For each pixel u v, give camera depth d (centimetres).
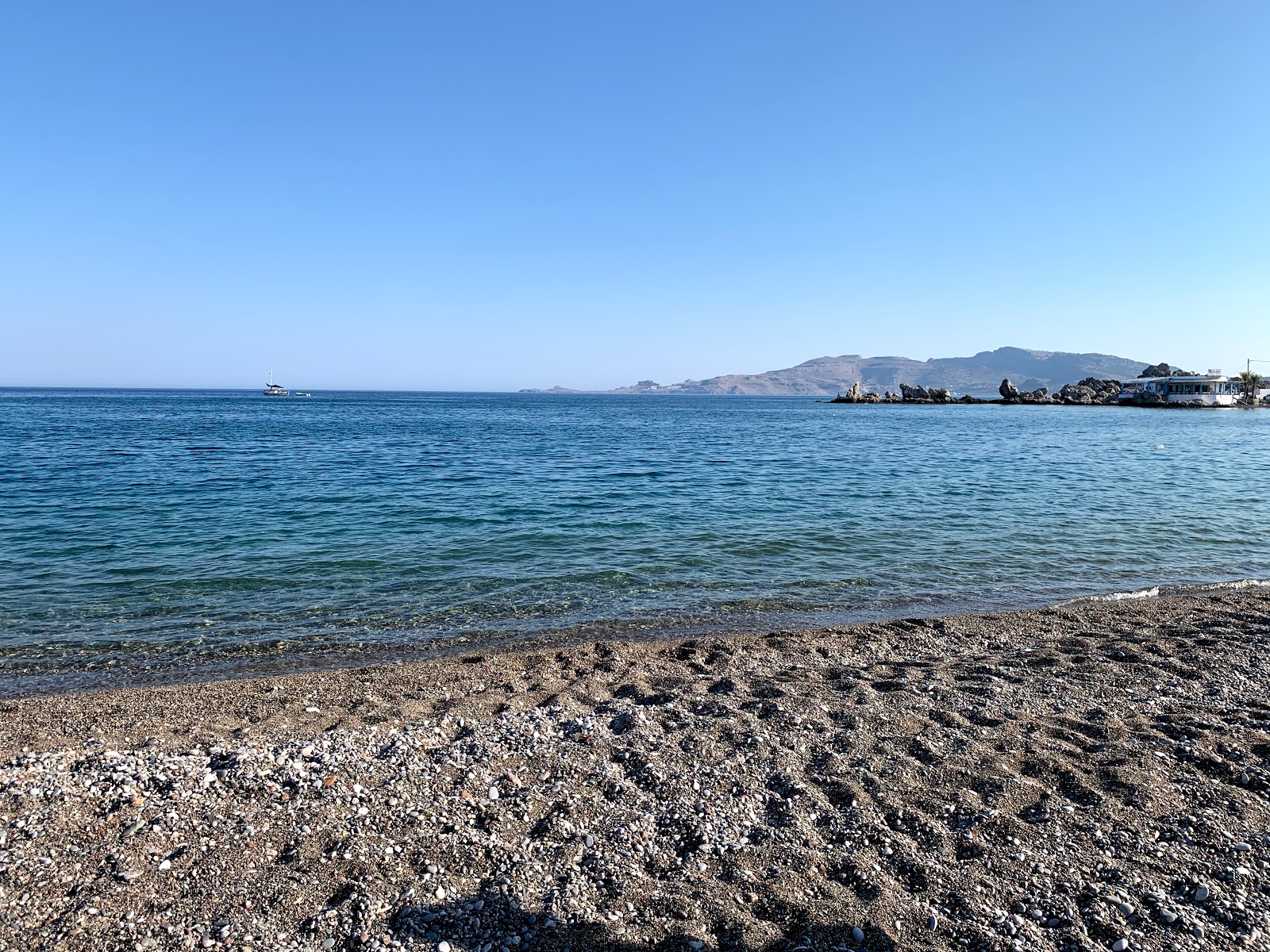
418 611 1149
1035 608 1179
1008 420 8469
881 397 16488
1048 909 427
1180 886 443
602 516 1936
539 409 12788
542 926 416
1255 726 666
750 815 530
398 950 397
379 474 2856
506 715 725
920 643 981
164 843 480
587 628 1078
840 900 439
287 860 466
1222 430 6306
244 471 2866
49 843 475
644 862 477
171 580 1300
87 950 390
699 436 5541
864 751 627
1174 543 1647
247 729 695
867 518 1912
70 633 1037
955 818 522
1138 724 678
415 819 514
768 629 1077
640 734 667
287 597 1215
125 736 673
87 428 5356
